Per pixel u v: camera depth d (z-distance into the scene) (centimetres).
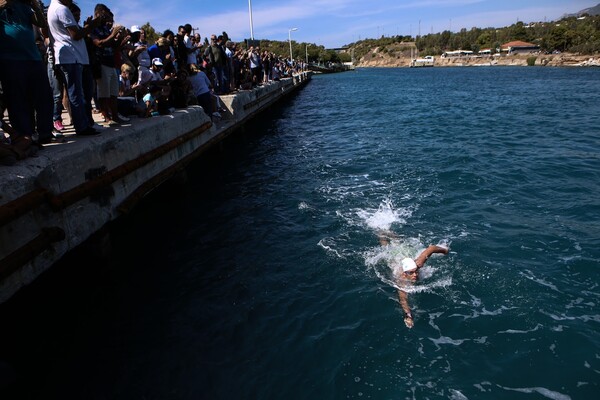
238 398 480
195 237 896
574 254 750
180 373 518
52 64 774
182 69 1207
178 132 1036
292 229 909
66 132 777
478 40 16912
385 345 555
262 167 1435
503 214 934
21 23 574
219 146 1535
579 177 1169
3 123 584
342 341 565
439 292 660
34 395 488
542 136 1778
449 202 1018
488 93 4075
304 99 4159
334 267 746
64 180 574
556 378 492
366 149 1652
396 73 10838
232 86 1952
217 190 1201
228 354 549
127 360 542
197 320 618
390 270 728
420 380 497
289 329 594
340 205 1030
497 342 550
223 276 736
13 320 570
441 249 736
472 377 498
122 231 895
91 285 702
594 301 624
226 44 1920
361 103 3591
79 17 776
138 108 956
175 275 743
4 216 447
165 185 1102
